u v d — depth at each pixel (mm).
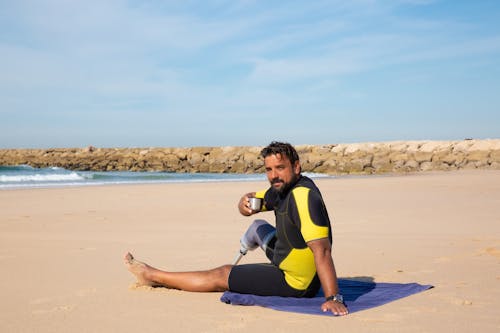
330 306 3162
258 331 2840
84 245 6242
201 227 7973
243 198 3795
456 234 6855
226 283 3664
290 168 3357
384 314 3148
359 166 47062
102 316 3182
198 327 2924
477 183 18047
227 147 55812
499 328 2854
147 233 7301
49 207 11273
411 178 23219
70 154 58656
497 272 4441
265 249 3744
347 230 7352
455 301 3432
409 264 4875
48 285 4109
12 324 3027
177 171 53344
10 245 6262
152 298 3629
